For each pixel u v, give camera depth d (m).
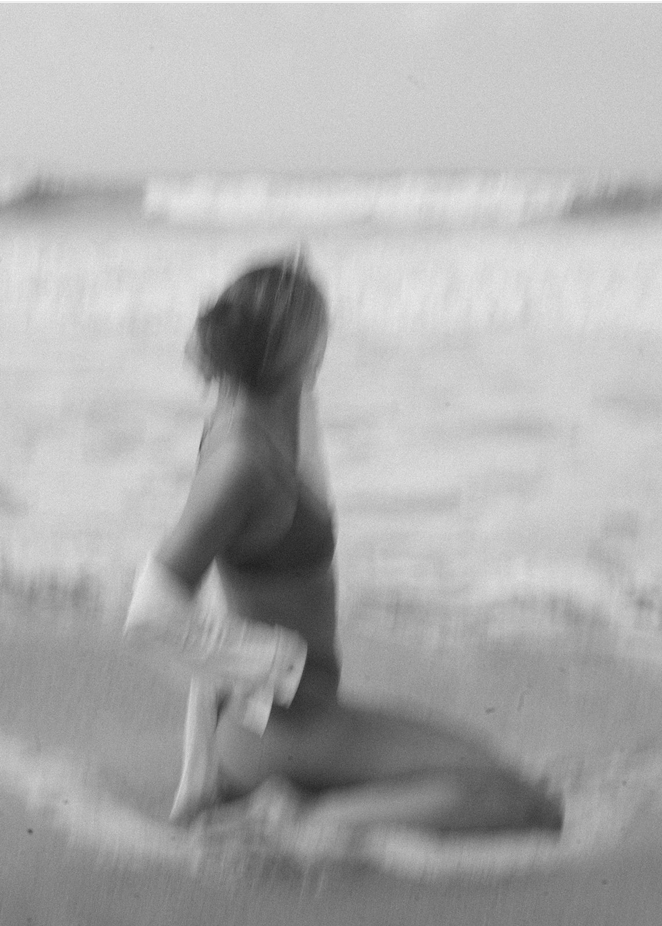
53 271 12.17
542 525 4.36
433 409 6.07
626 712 3.04
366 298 9.88
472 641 3.47
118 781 2.72
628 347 7.39
